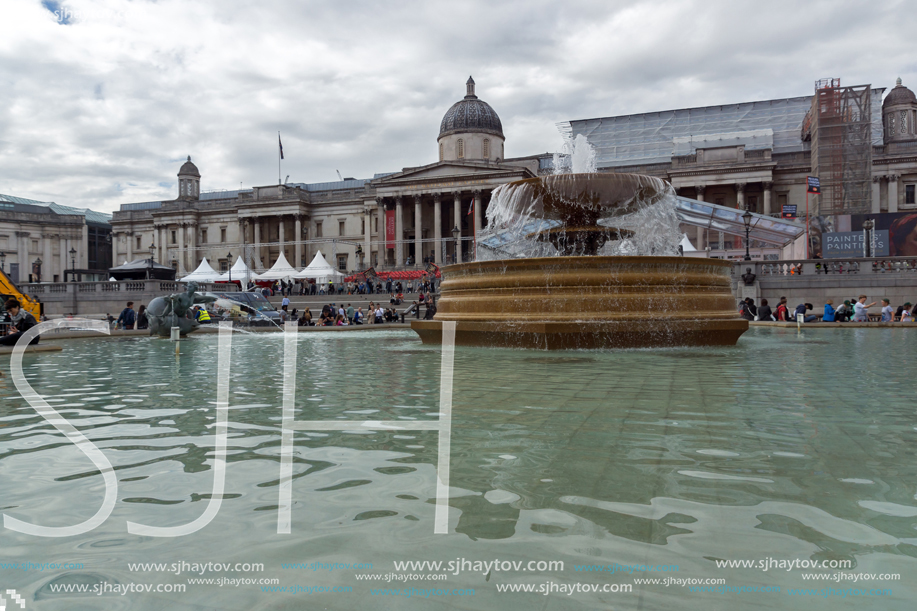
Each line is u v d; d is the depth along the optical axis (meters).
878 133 73.12
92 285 39.88
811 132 61.00
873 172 66.94
